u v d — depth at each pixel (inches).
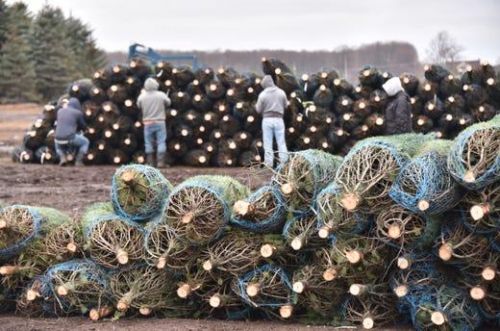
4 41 3107.8
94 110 876.6
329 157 306.5
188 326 295.7
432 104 819.4
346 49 2586.1
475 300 275.4
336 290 287.6
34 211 325.7
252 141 845.2
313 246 291.7
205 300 305.4
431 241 272.4
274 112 781.9
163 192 316.8
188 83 856.9
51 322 307.6
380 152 270.4
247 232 301.9
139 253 307.7
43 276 316.5
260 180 410.3
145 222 316.5
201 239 293.9
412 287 275.0
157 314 313.0
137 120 872.9
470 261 267.9
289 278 295.7
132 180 308.8
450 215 273.6
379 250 277.3
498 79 810.8
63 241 319.0
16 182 743.7
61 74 3275.1
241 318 307.4
